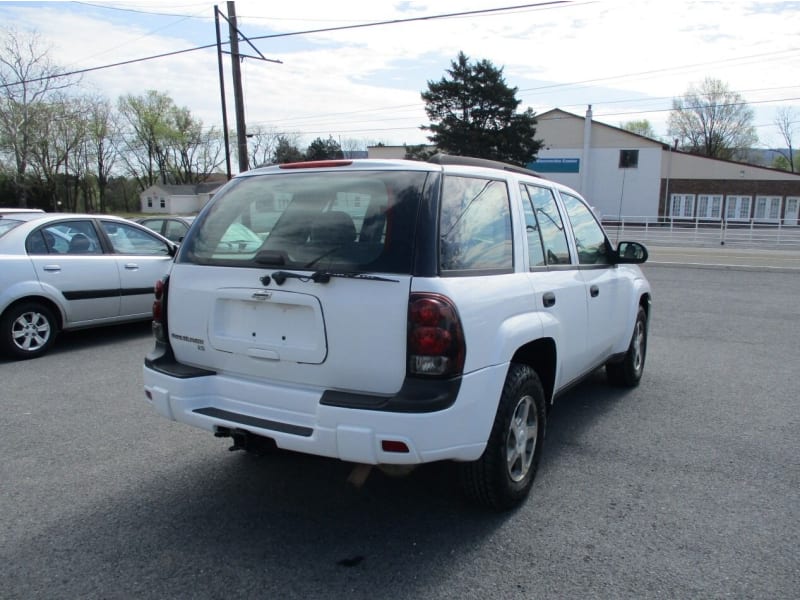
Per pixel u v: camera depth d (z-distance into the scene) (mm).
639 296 5684
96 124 68562
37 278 6977
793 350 7645
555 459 4238
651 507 3541
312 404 2949
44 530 3266
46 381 6082
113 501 3605
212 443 4508
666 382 6211
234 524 3348
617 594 2727
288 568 2930
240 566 2945
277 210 3250
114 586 2781
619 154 53688
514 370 3359
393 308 2781
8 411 5180
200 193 79688
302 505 3568
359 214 3021
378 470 4051
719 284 14109
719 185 52000
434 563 2969
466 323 2859
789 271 16547
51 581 2816
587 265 4602
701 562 2979
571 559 3008
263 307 3105
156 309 3549
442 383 2762
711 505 3568
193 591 2746
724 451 4387
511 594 2727
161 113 80812
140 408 5277
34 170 59781
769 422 5000
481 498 3340
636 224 49125
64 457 4234
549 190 4305
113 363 6809
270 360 3088
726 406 5422
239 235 3297
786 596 2715
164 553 3057
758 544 3145
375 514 3461
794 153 82500
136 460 4199
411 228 2867
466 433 2904
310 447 2873
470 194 3250
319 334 2918
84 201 76500
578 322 4227
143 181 83750
